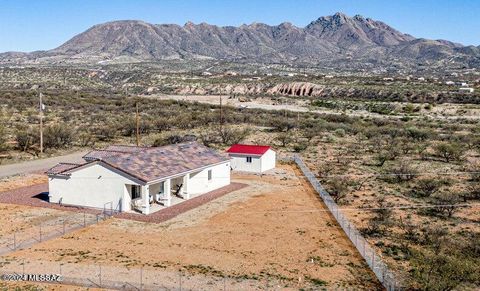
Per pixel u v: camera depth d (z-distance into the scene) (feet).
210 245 83.20
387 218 97.55
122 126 235.20
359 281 68.54
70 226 93.15
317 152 187.11
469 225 95.25
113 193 104.63
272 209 106.83
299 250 81.10
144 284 66.03
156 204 110.32
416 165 159.22
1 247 80.69
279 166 161.68
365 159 171.12
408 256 77.25
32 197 116.47
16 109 307.17
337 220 97.71
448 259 72.69
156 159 114.73
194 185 121.60
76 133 214.90
